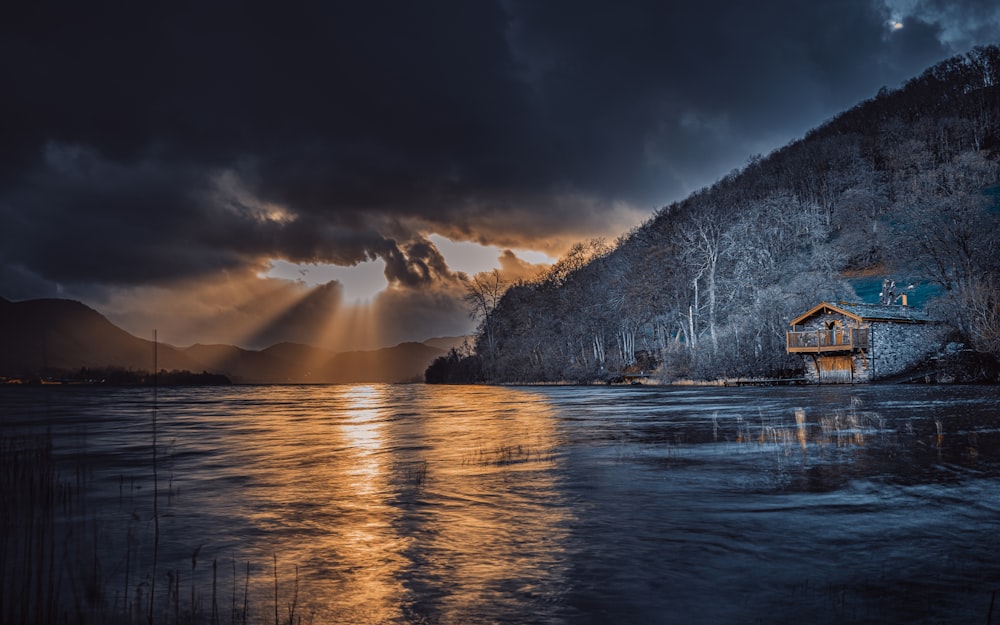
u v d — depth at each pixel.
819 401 43.88
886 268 101.38
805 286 87.88
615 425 33.56
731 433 27.81
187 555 11.63
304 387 161.38
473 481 18.41
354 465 22.17
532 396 72.69
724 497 15.54
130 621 8.48
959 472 17.66
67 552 11.81
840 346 64.69
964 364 60.19
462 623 8.48
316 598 9.43
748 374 78.38
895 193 121.56
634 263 108.94
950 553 11.03
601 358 114.06
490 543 12.09
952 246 79.50
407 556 11.40
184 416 49.22
